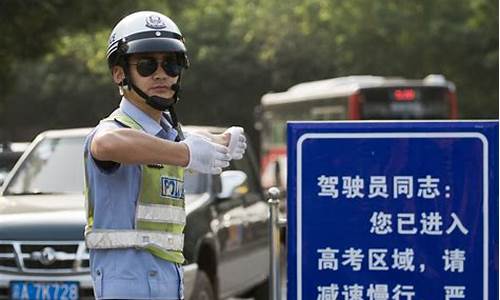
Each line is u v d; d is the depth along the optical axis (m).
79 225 11.13
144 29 5.90
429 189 7.39
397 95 31.59
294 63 60.47
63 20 26.42
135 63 5.88
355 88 31.56
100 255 5.84
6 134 67.62
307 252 7.46
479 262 7.38
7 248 11.19
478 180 7.37
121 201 5.77
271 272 7.83
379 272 7.43
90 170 5.82
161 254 5.84
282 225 7.84
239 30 59.66
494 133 7.35
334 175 7.44
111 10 27.14
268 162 37.69
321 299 7.45
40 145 13.05
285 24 56.47
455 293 7.40
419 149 7.39
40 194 12.38
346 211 7.44
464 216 7.38
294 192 7.46
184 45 6.00
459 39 47.62
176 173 5.98
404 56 49.28
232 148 5.97
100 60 50.72
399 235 7.41
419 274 7.41
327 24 51.34
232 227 13.29
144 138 5.56
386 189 7.41
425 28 47.91
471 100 50.47
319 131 7.44
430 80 32.09
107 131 5.59
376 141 7.41
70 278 11.02
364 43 49.62
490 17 40.44
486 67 48.56
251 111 65.25
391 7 48.09
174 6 31.62
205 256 12.38
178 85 5.98
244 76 63.62
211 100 65.12
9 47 26.64
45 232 11.12
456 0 48.03
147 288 5.78
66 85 64.62
